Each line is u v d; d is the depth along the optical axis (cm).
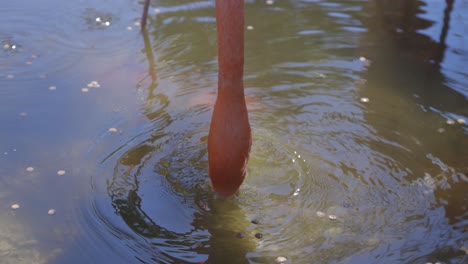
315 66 416
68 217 282
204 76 404
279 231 275
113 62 420
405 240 269
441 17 486
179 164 318
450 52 434
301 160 323
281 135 344
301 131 348
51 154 326
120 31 462
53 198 294
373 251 262
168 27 471
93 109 366
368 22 479
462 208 290
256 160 322
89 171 313
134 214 283
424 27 470
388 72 409
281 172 314
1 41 440
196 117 359
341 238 270
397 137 344
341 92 387
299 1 517
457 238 270
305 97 381
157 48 439
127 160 321
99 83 394
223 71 219
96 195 296
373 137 344
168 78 401
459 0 515
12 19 471
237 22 212
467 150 333
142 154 325
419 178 311
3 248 264
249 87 392
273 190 301
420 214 286
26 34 452
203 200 293
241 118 225
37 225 278
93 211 285
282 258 258
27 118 357
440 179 310
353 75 406
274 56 428
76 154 326
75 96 380
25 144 334
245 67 414
